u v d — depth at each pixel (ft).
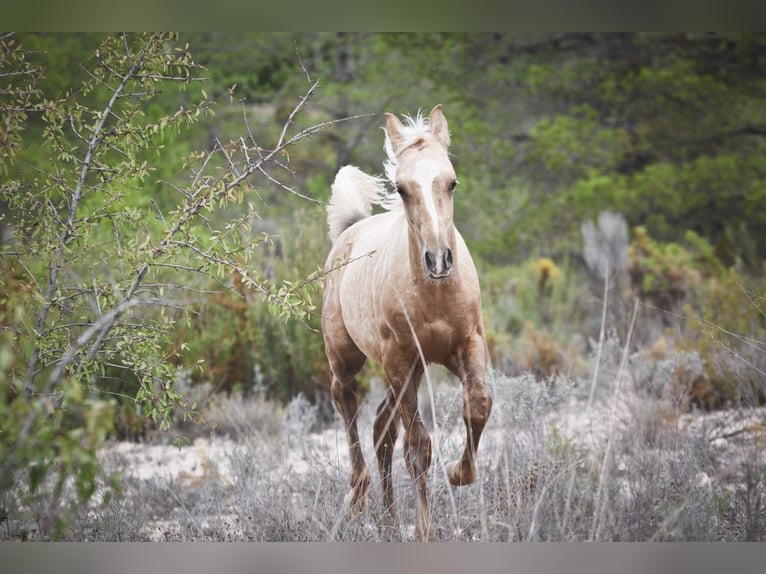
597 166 135.74
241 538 42.98
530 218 131.23
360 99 133.49
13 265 41.09
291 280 79.87
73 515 41.98
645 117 137.49
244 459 52.85
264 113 146.51
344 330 52.75
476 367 43.45
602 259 103.30
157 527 46.60
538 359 81.25
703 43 138.92
